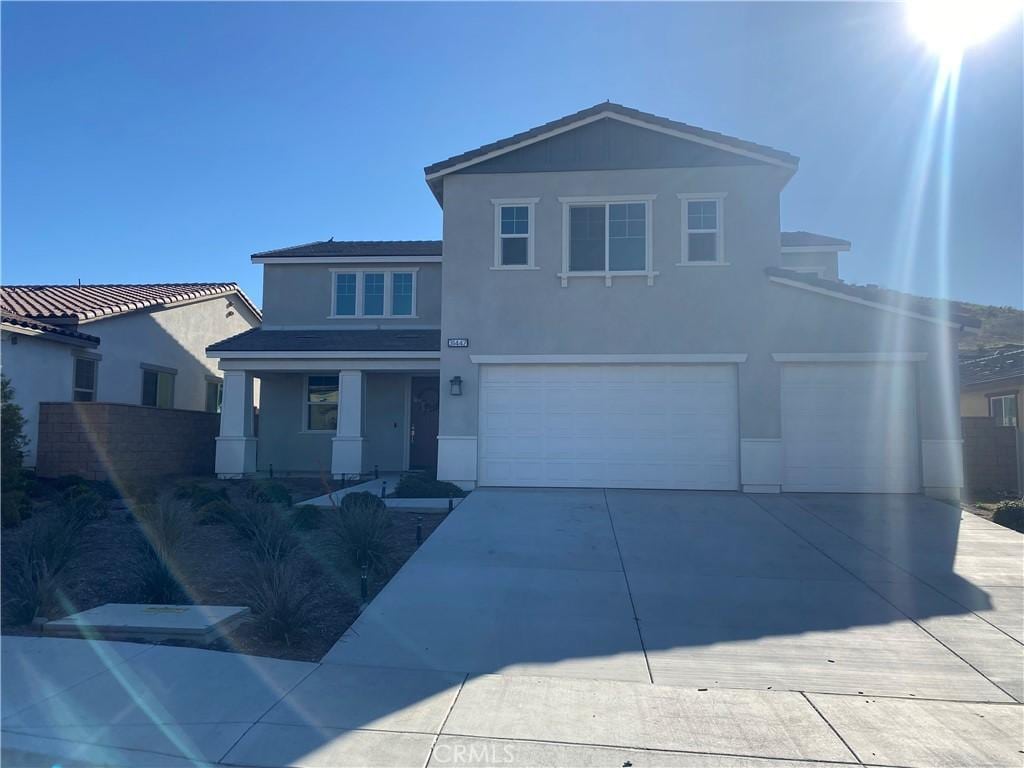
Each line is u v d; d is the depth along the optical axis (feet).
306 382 73.87
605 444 53.26
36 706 19.72
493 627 26.73
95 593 28.84
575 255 54.44
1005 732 19.29
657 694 21.40
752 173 53.72
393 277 74.95
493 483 53.52
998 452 61.62
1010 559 35.99
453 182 55.52
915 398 51.78
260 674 22.09
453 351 54.19
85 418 59.36
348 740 18.24
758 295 52.85
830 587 31.73
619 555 35.88
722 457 52.49
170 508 35.37
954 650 25.22
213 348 66.28
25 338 59.88
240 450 65.51
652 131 54.54
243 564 33.06
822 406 52.34
